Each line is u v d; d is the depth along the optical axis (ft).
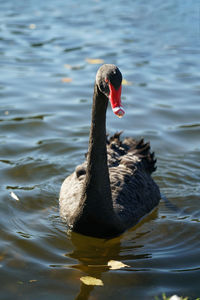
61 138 34.99
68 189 25.95
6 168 30.53
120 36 59.41
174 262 21.20
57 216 25.64
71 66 48.96
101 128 21.67
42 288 19.13
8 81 44.78
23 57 51.31
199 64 50.19
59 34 59.67
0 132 35.29
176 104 40.96
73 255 21.86
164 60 51.29
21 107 39.52
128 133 36.29
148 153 29.63
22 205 26.50
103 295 18.72
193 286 19.29
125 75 46.50
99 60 50.29
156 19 67.36
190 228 24.62
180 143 34.99
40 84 44.39
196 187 29.48
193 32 61.46
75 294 18.78
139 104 40.86
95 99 21.20
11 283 19.42
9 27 61.98
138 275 20.10
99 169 22.13
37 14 69.62
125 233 24.36
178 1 79.20
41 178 29.94
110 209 22.93
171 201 27.91
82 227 23.47
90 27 63.16
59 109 39.58
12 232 23.56
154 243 23.20
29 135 35.19
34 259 21.27
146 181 27.04
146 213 26.35
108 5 76.74
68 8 74.23
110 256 21.83
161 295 18.72
